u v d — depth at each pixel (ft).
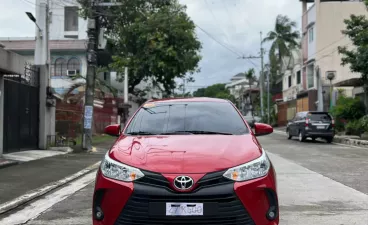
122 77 113.29
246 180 13.98
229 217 13.48
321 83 108.68
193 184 13.44
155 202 13.50
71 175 34.30
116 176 14.34
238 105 294.46
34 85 52.85
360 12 111.86
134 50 114.11
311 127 71.31
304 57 124.77
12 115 46.62
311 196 25.58
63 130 61.93
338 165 40.19
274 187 14.56
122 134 18.44
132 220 13.70
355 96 90.12
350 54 72.02
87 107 55.26
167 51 106.11
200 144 15.80
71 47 110.52
